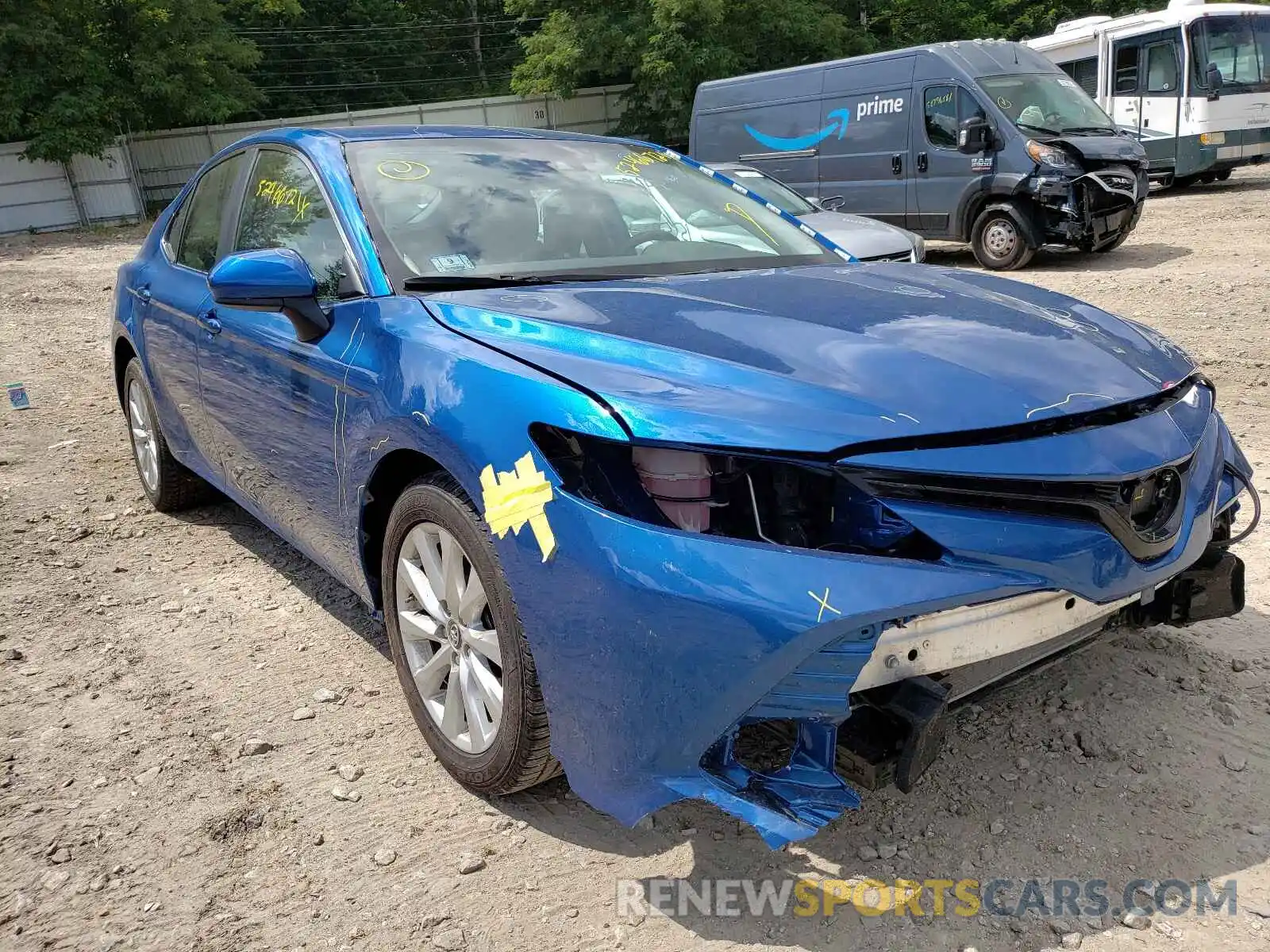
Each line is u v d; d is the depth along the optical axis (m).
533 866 2.27
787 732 2.06
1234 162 15.80
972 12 33.09
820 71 12.91
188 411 3.89
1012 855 2.24
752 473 1.98
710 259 3.13
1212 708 2.76
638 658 1.91
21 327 10.35
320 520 2.99
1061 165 10.77
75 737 2.84
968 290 2.74
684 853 2.29
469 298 2.61
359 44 41.66
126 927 2.12
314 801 2.52
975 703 2.20
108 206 27.38
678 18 28.08
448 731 2.53
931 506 1.90
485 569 2.24
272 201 3.42
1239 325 7.23
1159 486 2.16
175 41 29.05
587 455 2.03
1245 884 2.13
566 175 3.36
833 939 2.03
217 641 3.41
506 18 45.28
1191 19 15.36
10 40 25.11
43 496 4.97
